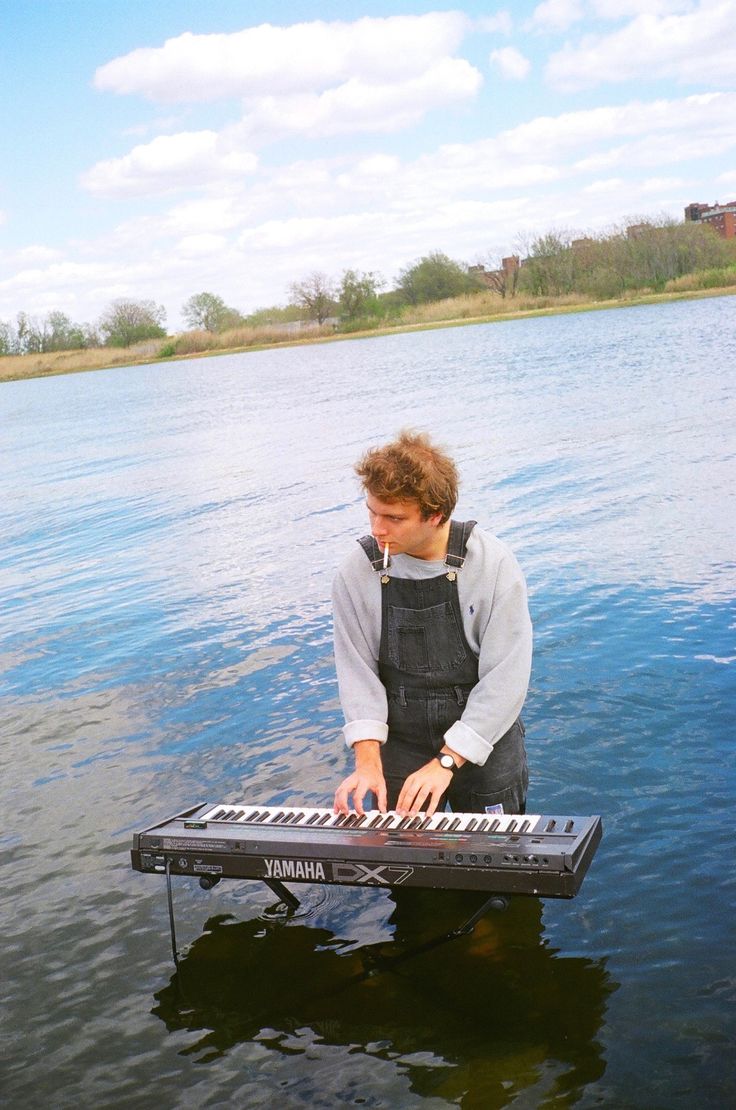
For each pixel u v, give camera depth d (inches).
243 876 121.0
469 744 125.2
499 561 128.0
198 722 213.8
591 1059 104.5
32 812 180.5
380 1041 110.7
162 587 339.3
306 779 179.0
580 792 162.2
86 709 231.3
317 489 493.0
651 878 136.3
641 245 3002.0
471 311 3189.0
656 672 207.3
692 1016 109.2
